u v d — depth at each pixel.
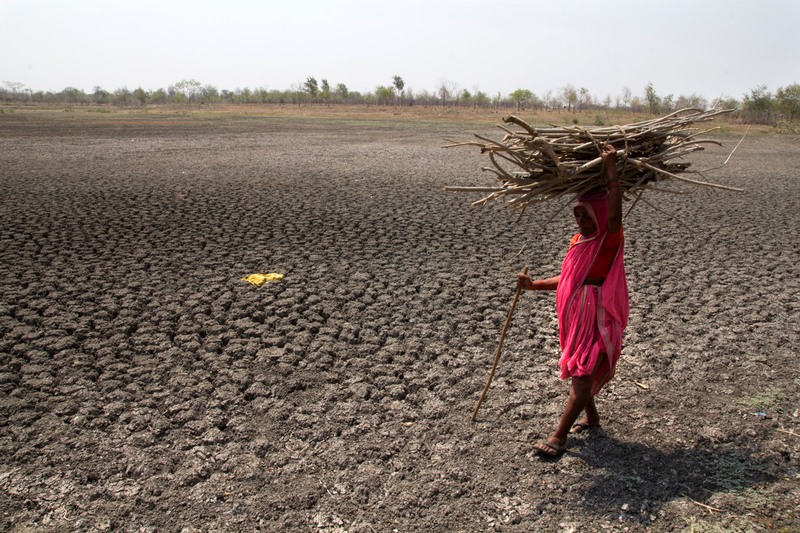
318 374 5.36
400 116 50.75
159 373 5.29
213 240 9.23
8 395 4.93
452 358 5.68
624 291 4.19
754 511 3.78
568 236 9.90
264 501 3.82
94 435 4.43
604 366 4.20
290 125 36.75
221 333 6.12
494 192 4.24
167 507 3.76
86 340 5.88
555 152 4.13
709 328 6.45
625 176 4.16
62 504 3.76
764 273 8.26
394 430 4.56
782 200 13.30
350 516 3.73
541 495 3.93
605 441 4.47
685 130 4.66
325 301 6.95
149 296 6.99
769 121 43.19
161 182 14.02
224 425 4.63
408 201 12.36
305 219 10.62
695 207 12.33
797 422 4.74
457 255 8.80
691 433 4.57
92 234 9.37
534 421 4.72
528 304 7.03
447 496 3.90
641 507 3.81
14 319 6.30
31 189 12.82
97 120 39.88
